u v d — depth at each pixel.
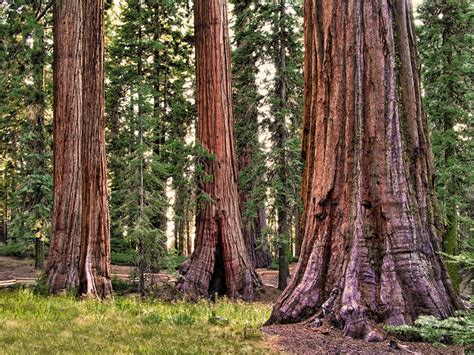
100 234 12.21
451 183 14.76
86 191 12.16
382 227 6.61
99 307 8.81
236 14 20.61
